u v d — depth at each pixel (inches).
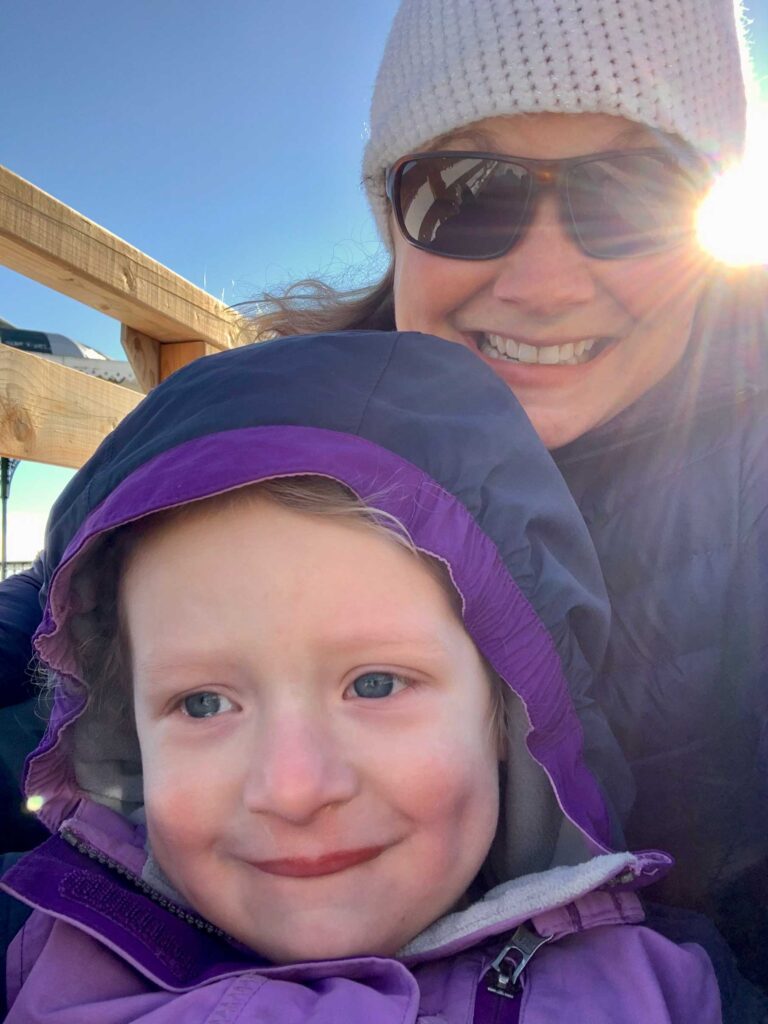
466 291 15.9
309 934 9.1
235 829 9.3
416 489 9.8
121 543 10.4
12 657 14.4
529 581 10.6
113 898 10.1
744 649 12.6
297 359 10.8
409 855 9.4
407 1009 8.5
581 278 14.9
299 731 9.1
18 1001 9.5
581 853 11.0
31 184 21.6
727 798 13.1
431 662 9.7
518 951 9.9
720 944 12.2
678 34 14.2
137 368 30.5
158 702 9.8
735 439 13.6
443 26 14.8
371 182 18.1
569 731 10.7
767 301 14.4
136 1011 9.0
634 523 14.0
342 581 9.4
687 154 14.6
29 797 11.7
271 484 9.7
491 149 15.0
